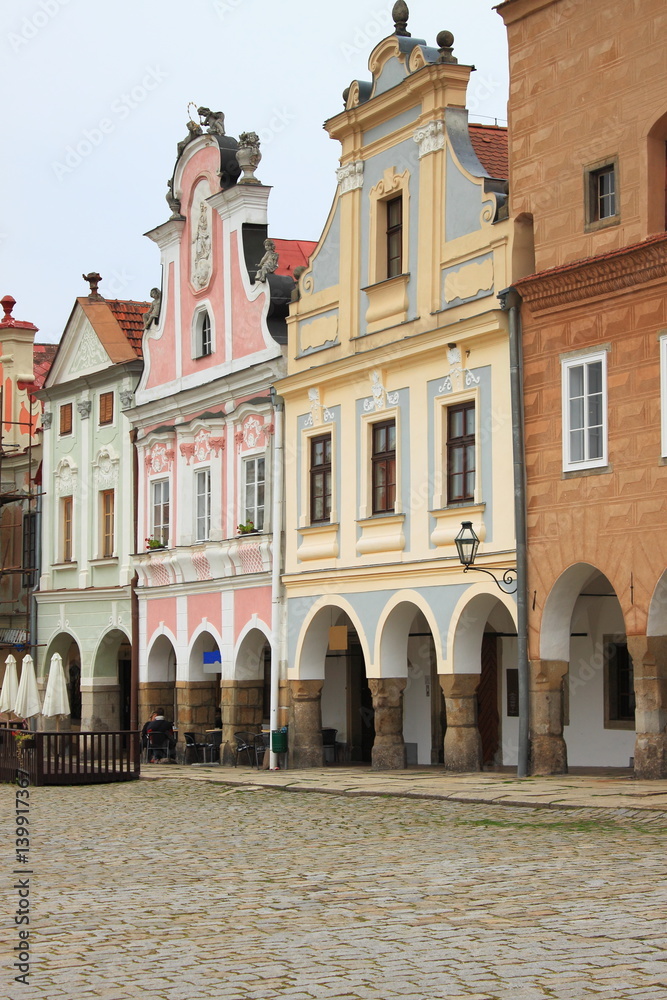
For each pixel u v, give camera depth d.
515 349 26.78
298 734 34.31
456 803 23.58
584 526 25.23
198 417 39.47
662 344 23.77
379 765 31.36
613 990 9.94
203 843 20.11
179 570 40.47
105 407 47.03
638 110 24.50
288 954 11.49
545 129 26.50
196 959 11.48
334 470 33.22
